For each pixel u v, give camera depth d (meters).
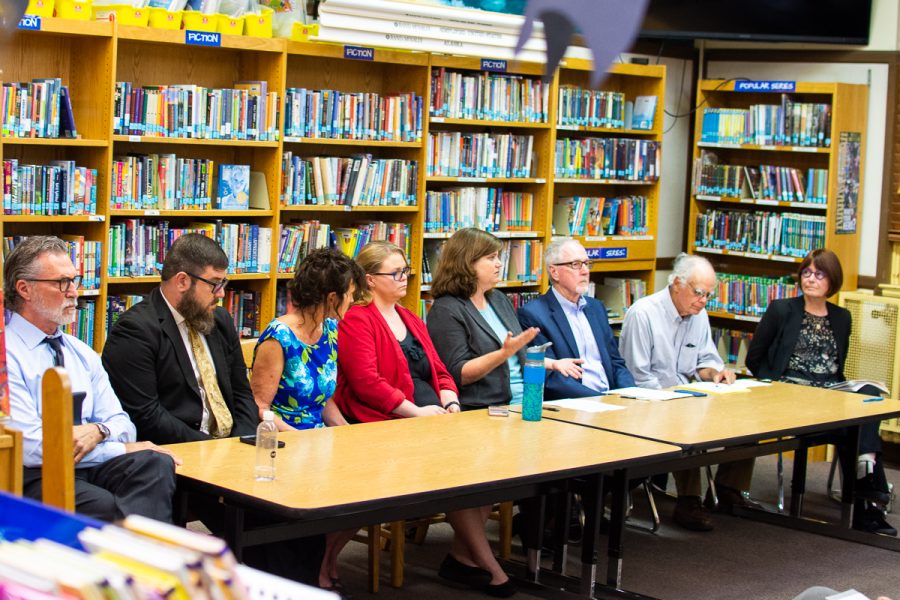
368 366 4.12
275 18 5.48
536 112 6.55
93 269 4.82
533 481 3.11
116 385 3.43
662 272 7.81
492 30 5.84
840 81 7.07
